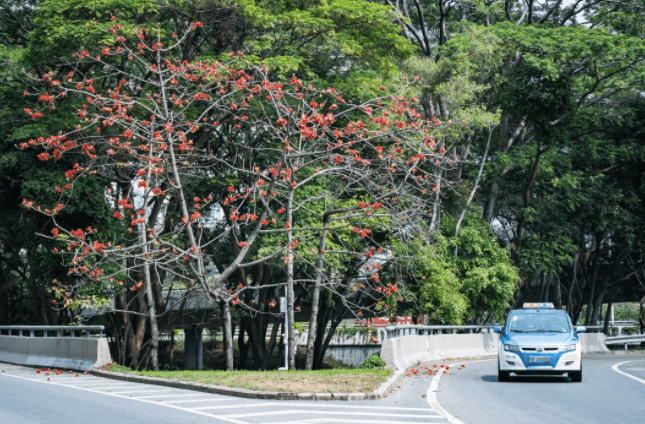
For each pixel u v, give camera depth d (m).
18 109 30.11
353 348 63.31
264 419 12.35
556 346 20.00
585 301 59.56
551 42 38.22
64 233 30.89
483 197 45.03
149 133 23.31
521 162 41.12
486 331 40.16
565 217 47.38
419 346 28.81
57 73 30.28
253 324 43.69
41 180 29.16
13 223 34.19
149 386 18.39
